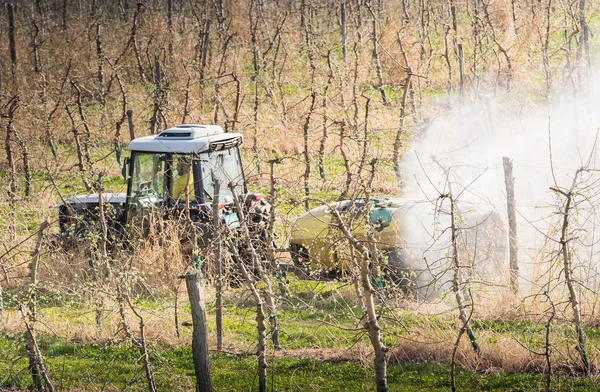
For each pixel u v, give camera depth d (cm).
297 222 4897
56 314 4553
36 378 3594
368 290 3256
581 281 3897
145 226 5247
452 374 3434
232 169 5466
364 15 11731
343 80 9056
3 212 6322
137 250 4784
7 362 4000
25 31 12550
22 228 6203
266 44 11638
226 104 9431
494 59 9469
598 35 10394
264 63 10012
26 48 11825
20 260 5181
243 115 8712
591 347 3706
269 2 13125
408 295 4488
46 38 12144
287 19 12431
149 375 3475
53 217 6378
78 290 4419
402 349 3853
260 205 5350
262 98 9644
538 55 9912
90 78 10625
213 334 4262
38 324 4350
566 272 3612
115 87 10850
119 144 8306
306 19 12250
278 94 9712
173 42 11225
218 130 5488
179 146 5175
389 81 10194
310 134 7881
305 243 4788
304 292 4894
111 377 3809
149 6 12431
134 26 9994
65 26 12481
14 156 8169
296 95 9475
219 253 4006
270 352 4031
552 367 3616
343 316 4472
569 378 3525
